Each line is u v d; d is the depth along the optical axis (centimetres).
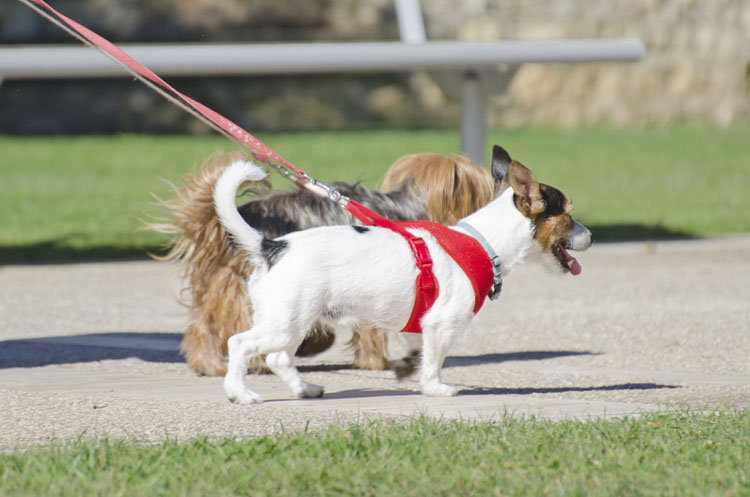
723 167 3356
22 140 4294
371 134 4344
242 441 690
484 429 711
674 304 1388
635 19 4488
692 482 599
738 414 773
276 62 1769
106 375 981
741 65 4666
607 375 979
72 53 1666
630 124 4628
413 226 852
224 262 968
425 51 1828
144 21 4431
